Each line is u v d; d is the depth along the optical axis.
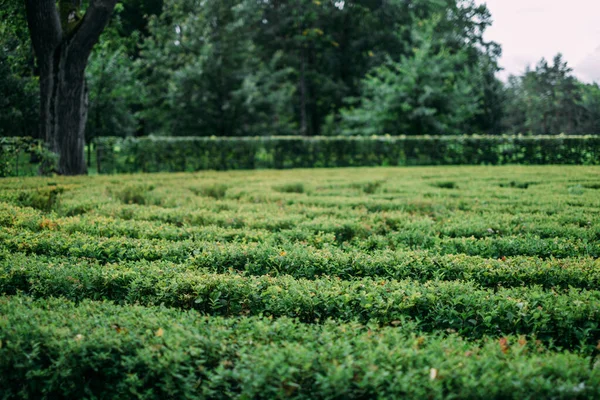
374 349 2.87
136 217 7.10
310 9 35.03
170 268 4.50
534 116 37.44
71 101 13.59
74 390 3.01
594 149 20.25
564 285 4.34
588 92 26.98
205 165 19.33
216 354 2.97
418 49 28.53
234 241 5.49
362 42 35.53
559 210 7.43
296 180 12.20
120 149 17.95
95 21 12.94
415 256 4.77
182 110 26.66
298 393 2.66
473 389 2.46
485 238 5.62
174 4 26.80
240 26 27.66
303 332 3.16
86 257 5.04
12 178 11.32
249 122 28.62
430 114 27.44
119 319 3.30
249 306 4.00
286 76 35.44
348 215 7.23
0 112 16.66
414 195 9.23
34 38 12.83
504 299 3.72
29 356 2.92
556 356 2.78
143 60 25.98
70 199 8.44
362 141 21.22
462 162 21.39
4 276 4.21
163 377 2.88
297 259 4.81
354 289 3.93
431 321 3.78
